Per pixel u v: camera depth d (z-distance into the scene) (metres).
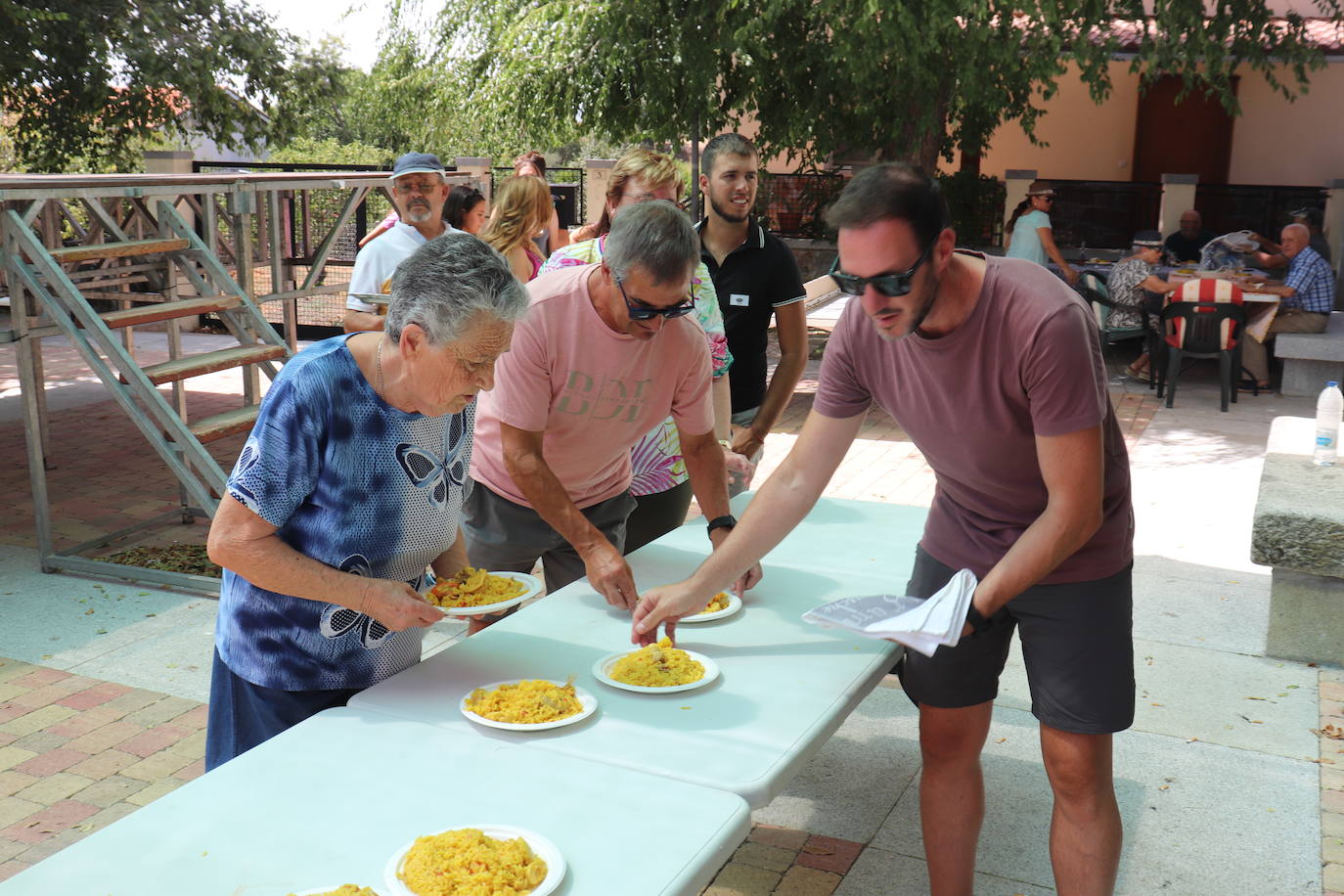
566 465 3.43
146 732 4.20
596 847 1.83
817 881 3.23
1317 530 4.64
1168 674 4.68
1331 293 10.66
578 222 15.54
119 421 9.46
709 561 2.69
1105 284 12.27
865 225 2.09
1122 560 2.54
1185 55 11.61
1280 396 10.70
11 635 5.06
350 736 2.21
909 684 2.80
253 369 6.54
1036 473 2.50
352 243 13.49
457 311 2.05
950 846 2.83
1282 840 3.48
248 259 7.07
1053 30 10.57
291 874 1.75
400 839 1.85
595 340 3.08
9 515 6.87
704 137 12.62
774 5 10.45
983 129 13.86
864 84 11.23
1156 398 10.54
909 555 3.41
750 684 2.48
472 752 2.15
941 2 9.78
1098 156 17.50
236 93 17.73
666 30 11.41
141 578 5.77
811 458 2.70
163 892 1.69
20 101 16.83
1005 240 15.42
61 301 6.03
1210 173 17.16
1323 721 4.28
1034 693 2.61
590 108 12.38
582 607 2.96
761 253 4.57
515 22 12.90
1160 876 3.29
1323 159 16.66
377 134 24.58
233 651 2.44
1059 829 2.62
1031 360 2.26
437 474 2.42
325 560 2.34
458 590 2.63
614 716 2.32
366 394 2.26
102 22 16.08
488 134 13.85
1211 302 9.84
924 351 2.39
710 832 1.88
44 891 1.69
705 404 3.31
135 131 17.64
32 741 4.10
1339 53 15.05
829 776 3.83
